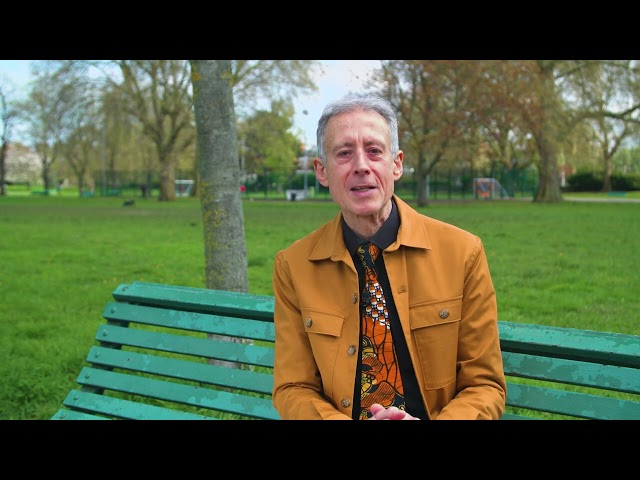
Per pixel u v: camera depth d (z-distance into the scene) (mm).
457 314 2285
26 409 4488
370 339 2338
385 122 2357
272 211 30469
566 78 35125
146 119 42031
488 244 13984
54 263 11781
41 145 62094
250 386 2828
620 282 8969
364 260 2373
